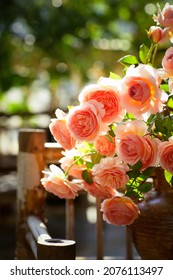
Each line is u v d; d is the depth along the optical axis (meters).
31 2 7.74
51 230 6.14
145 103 1.59
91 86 1.63
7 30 7.68
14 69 8.17
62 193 1.71
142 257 1.82
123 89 1.60
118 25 8.20
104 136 1.66
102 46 8.16
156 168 1.77
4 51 7.78
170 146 1.60
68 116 1.62
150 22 7.77
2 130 7.44
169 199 1.75
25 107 9.13
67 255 1.71
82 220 6.69
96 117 1.60
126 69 1.76
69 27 7.73
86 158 1.73
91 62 8.15
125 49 8.18
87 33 7.90
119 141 1.61
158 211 1.73
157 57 2.88
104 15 7.95
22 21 7.80
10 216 6.74
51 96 9.13
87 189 1.73
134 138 1.58
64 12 7.77
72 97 8.99
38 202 2.47
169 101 1.73
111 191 1.71
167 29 1.73
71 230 2.43
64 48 7.86
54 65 8.08
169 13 1.72
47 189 1.72
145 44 1.77
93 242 5.46
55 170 1.72
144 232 1.76
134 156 1.59
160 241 1.74
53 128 1.69
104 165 1.63
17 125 7.95
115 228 6.25
